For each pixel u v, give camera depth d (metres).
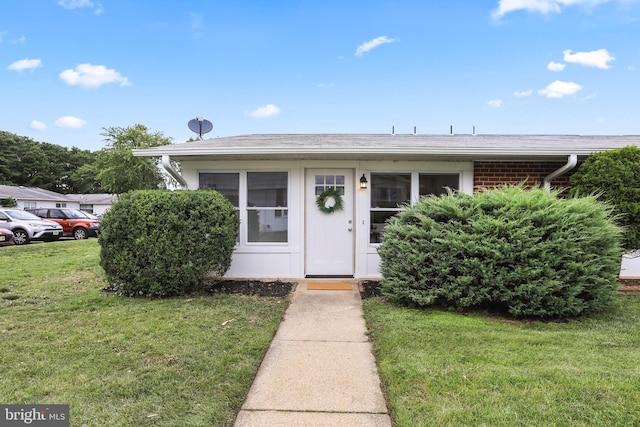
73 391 2.53
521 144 6.39
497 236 4.38
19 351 3.23
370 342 3.58
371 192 6.55
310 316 4.41
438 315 4.32
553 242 4.18
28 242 13.88
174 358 3.09
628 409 2.24
